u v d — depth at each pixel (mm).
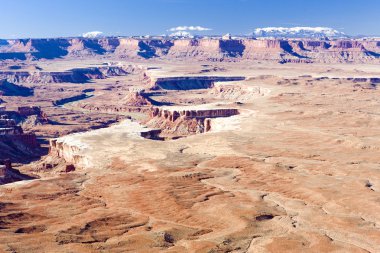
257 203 165500
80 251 127875
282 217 153125
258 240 136625
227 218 151125
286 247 131625
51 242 133000
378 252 130250
